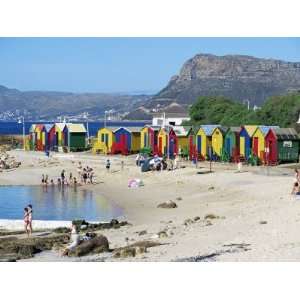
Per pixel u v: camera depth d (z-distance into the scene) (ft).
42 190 233.76
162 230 129.49
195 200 189.37
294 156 270.46
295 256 90.79
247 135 276.82
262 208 149.69
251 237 108.37
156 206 184.85
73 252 107.24
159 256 98.27
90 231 140.26
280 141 266.57
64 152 386.93
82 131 397.60
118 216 171.01
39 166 306.35
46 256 107.55
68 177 265.54
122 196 211.82
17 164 311.68
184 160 299.17
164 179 239.50
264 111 368.48
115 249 110.73
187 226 133.59
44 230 143.33
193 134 300.81
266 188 191.83
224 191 198.90
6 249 111.34
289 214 130.52
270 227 116.88
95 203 198.90
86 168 265.34
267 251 94.94
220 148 288.71
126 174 263.08
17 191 231.09
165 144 319.68
